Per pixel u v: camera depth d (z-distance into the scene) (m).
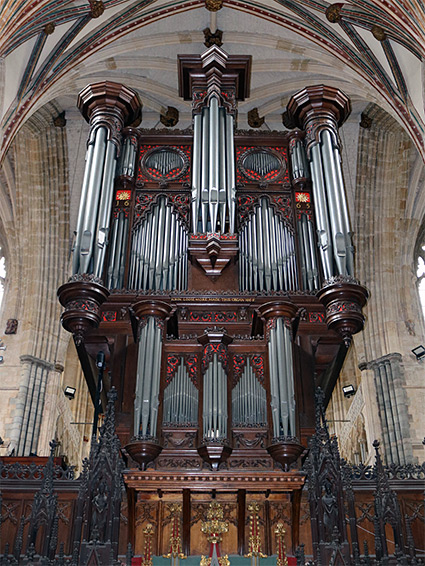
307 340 12.65
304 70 22.44
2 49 15.39
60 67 19.16
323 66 21.97
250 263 13.93
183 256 14.01
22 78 17.70
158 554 10.73
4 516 10.77
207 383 11.37
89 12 18.28
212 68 16.66
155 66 22.69
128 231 14.32
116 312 12.80
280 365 11.56
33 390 23.27
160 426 11.20
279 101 24.23
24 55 17.41
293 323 12.43
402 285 24.75
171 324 12.86
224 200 14.35
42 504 10.03
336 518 9.98
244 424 11.27
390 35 17.55
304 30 20.25
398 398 22.30
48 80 18.86
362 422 23.78
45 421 23.12
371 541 10.70
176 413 11.32
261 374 11.77
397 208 25.33
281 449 10.76
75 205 25.70
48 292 25.02
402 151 24.94
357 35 18.80
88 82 22.30
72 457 26.06
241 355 11.94
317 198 14.45
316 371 13.66
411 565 9.70
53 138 25.16
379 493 10.39
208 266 13.61
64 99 24.12
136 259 13.91
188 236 14.16
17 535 10.37
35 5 15.91
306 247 14.08
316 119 15.78
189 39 21.91
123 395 11.82
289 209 14.77
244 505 10.89
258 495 11.24
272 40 21.59
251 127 24.80
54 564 9.56
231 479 10.70
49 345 24.39
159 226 14.38
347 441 25.53
